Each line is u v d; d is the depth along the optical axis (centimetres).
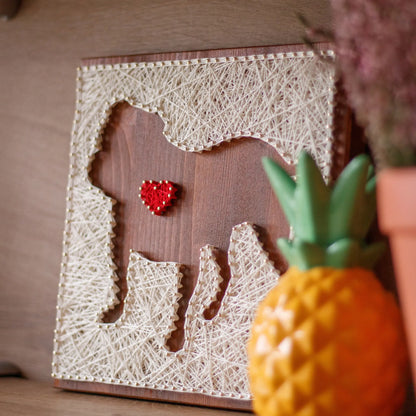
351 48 77
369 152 107
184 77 117
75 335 122
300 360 81
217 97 113
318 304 81
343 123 104
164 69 118
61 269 124
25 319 133
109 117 123
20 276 135
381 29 71
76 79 132
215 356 109
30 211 135
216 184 113
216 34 120
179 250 115
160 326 114
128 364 116
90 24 132
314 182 83
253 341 86
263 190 110
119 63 122
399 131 69
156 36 126
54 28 136
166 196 115
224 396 107
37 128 136
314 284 83
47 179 134
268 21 116
